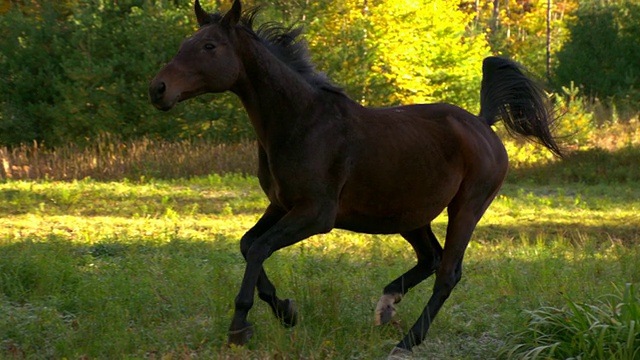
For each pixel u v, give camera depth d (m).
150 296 8.02
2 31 27.22
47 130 26.11
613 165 23.36
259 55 6.78
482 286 9.41
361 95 26.95
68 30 27.14
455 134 7.45
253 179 20.62
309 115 6.81
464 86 30.56
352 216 7.16
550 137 8.55
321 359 6.64
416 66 28.83
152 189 18.41
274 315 7.32
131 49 26.20
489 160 7.61
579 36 36.59
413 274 7.89
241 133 25.36
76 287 8.48
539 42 54.12
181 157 22.34
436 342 7.36
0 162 21.61
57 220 13.86
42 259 8.93
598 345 6.18
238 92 6.88
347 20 27.47
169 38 26.25
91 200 16.47
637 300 6.89
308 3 27.11
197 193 17.97
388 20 28.14
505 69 8.49
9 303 8.02
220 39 6.65
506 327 7.57
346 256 10.48
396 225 7.32
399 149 7.06
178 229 13.18
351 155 6.89
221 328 7.18
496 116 8.42
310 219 6.71
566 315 6.80
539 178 22.20
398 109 7.46
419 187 7.17
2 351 6.71
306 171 6.70
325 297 7.81
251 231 7.18
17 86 26.33
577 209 17.36
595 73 35.38
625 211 17.28
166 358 6.50
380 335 7.39
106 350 6.71
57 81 25.56
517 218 15.91
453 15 31.31
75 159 22.09
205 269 9.66
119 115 25.23
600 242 13.70
